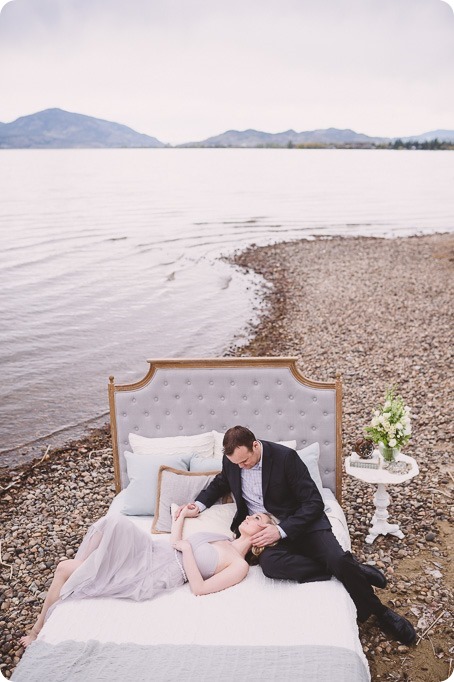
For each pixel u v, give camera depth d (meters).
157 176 55.12
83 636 3.22
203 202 34.28
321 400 5.05
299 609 3.39
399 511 5.25
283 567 3.69
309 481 4.16
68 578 3.71
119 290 14.91
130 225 25.58
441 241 21.02
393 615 3.71
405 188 43.75
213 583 3.62
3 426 7.53
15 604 4.23
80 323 12.17
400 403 4.82
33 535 5.11
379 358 9.39
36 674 2.91
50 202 32.78
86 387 8.89
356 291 14.09
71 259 18.52
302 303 13.30
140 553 3.82
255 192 40.44
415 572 4.39
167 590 3.67
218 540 4.00
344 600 3.51
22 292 14.46
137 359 10.12
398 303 12.77
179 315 12.82
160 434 5.24
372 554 4.63
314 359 9.56
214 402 5.16
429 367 8.83
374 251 19.25
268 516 4.09
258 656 2.97
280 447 4.23
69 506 5.61
